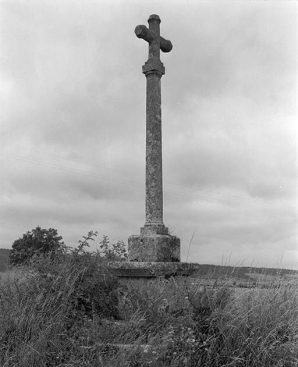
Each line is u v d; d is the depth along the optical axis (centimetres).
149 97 788
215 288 566
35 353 476
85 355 484
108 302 623
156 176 759
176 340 489
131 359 475
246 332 504
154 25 813
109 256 714
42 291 558
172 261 719
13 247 1650
